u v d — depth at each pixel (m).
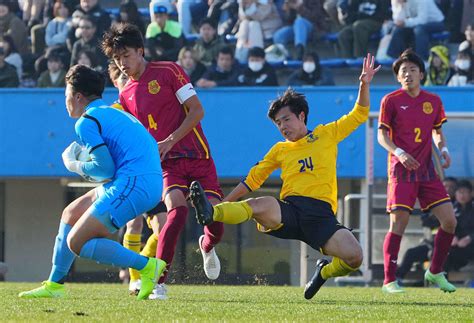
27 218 56.47
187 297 25.73
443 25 53.00
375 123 47.09
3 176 51.38
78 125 20.69
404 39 53.09
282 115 22.25
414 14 52.97
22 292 26.27
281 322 17.05
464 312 20.41
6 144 51.44
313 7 54.88
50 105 51.41
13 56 54.91
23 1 55.62
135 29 24.28
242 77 51.72
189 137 24.56
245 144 50.25
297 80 52.19
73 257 23.47
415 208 45.56
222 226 25.91
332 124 22.52
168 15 53.50
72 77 21.20
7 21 55.19
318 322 17.17
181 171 24.47
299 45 54.06
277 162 22.62
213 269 27.06
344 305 22.45
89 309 19.72
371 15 53.78
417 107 30.91
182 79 24.41
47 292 23.58
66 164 21.06
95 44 53.31
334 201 22.20
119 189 20.50
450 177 46.16
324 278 23.02
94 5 53.75
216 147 50.38
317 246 21.81
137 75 24.70
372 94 49.09
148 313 18.78
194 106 24.23
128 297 24.88
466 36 52.06
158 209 26.25
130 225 27.84
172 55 52.94
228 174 50.25
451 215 30.73
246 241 52.59
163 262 21.89
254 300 24.45
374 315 19.19
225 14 54.28
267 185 53.84
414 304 23.39
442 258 31.17
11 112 51.44
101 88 21.48
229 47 51.81
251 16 53.31
